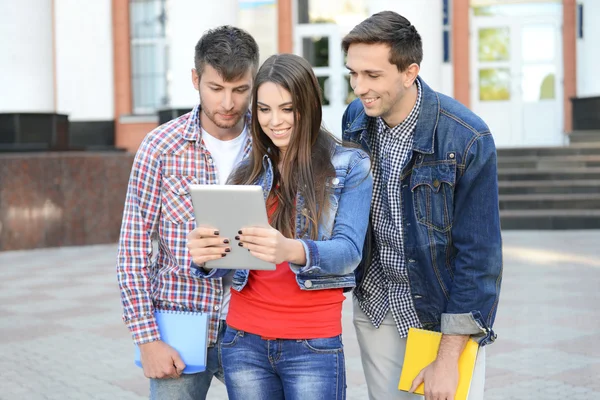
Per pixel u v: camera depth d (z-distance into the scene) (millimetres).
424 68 13977
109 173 11984
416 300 2639
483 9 16172
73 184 11727
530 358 5234
